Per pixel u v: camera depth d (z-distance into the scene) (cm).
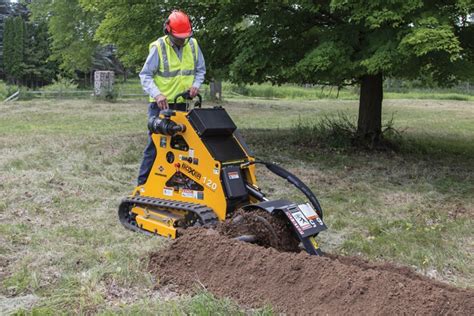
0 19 4934
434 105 2891
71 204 660
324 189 788
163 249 461
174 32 535
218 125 506
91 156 992
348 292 363
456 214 677
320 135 1265
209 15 1076
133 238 530
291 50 976
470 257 521
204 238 443
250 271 403
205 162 501
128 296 398
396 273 414
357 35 883
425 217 654
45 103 2361
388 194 768
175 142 532
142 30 1060
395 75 1043
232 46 1051
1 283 415
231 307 368
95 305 378
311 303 366
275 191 772
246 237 452
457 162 1044
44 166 895
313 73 916
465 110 2550
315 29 1026
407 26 805
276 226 450
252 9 1020
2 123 1612
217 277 410
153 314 361
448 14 837
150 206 552
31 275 422
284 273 391
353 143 1130
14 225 559
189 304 375
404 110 2511
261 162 507
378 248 535
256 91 3647
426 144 1278
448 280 468
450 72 888
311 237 445
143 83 546
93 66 4478
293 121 1838
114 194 727
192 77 562
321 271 384
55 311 366
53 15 2922
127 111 2069
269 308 366
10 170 845
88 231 550
